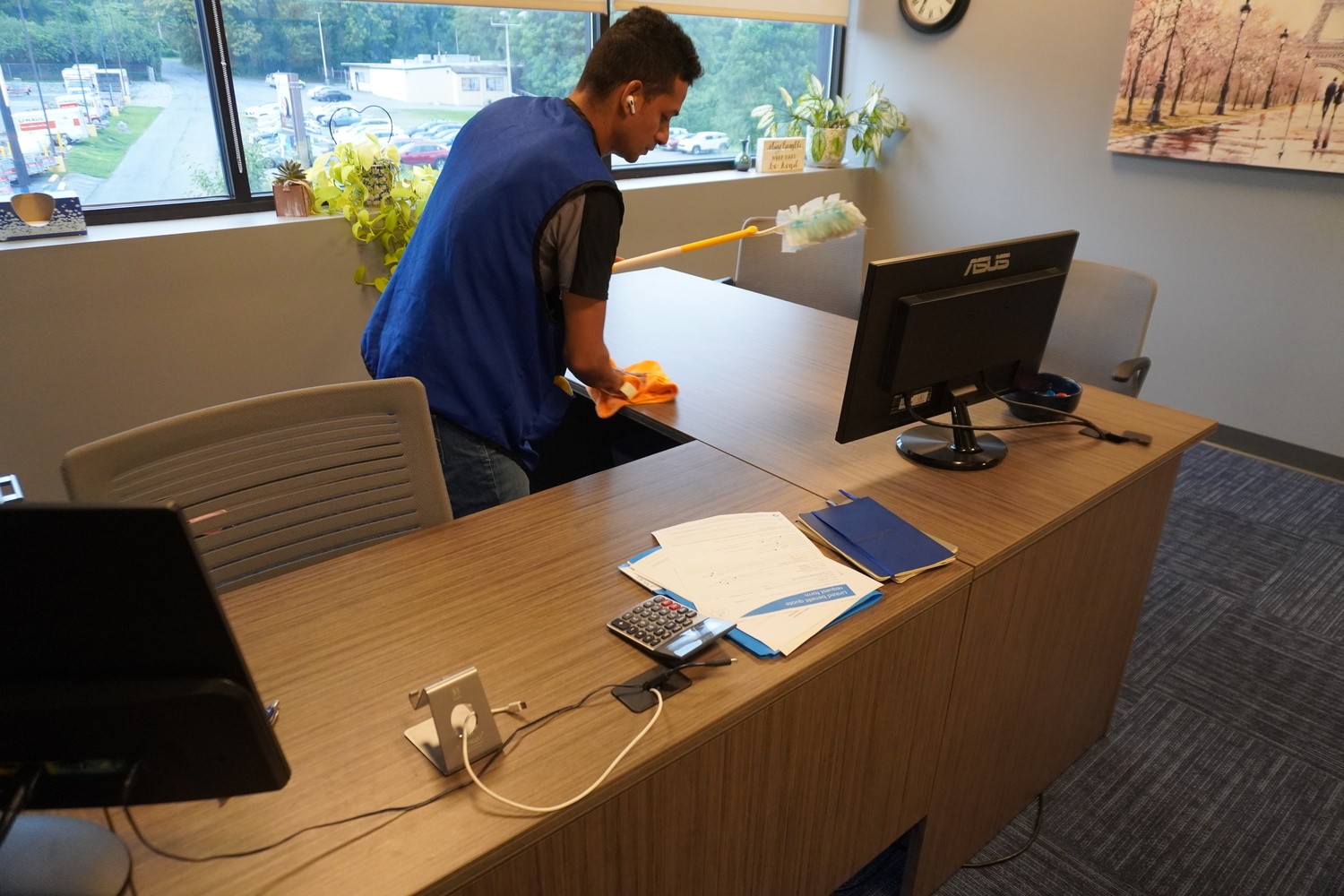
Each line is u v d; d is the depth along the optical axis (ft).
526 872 2.99
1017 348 5.65
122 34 8.84
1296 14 9.84
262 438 4.58
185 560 2.11
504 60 11.30
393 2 10.14
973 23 12.91
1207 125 10.88
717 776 3.58
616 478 5.26
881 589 4.23
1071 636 5.77
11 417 8.45
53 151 8.86
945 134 13.69
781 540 4.54
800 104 14.10
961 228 13.96
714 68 13.35
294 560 4.76
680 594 4.09
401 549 4.47
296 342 9.99
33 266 8.18
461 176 5.33
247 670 2.34
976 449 5.60
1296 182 10.44
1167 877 5.78
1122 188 11.98
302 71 9.93
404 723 3.31
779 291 10.58
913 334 4.85
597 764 3.14
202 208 9.73
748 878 4.06
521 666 3.62
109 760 2.38
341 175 9.75
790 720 3.80
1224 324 11.48
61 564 2.08
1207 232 11.34
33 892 2.52
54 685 2.27
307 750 3.18
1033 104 12.57
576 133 5.20
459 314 5.31
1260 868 5.84
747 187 13.38
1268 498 10.53
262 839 2.82
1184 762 6.72
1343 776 6.59
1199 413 12.00
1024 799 6.22
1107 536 5.63
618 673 3.59
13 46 8.39
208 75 9.41
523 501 4.98
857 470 5.44
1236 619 8.34
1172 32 10.86
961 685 4.88
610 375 5.75
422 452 5.04
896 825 4.94
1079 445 5.87
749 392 6.63
